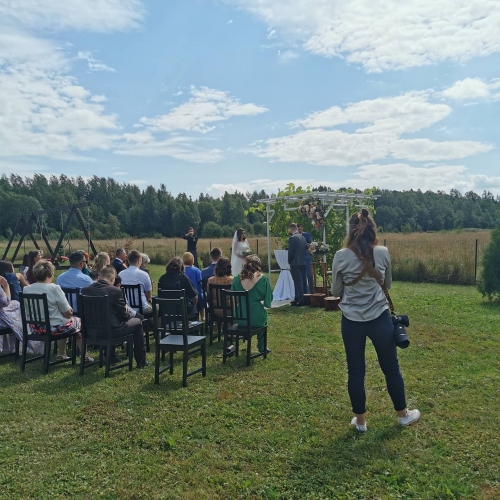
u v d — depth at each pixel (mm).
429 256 14523
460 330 7387
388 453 3559
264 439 3848
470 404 4461
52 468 3494
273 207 13289
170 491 3150
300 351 6469
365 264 3689
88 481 3309
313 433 3938
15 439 3980
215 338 7480
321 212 11641
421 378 5215
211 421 4223
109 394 4961
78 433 4074
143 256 8586
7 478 3354
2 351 6703
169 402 4695
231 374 5531
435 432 3898
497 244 9766
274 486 3180
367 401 4586
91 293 5586
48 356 5785
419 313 8766
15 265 18188
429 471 3307
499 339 6820
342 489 3127
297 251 10008
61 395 4965
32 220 17688
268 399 4691
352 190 12641
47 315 5699
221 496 3086
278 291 11102
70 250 24172
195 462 3523
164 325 5270
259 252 19188
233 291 5863
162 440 3879
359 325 3783
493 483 3156
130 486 3232
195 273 8047
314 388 4984
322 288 10305
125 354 6656
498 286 9633
